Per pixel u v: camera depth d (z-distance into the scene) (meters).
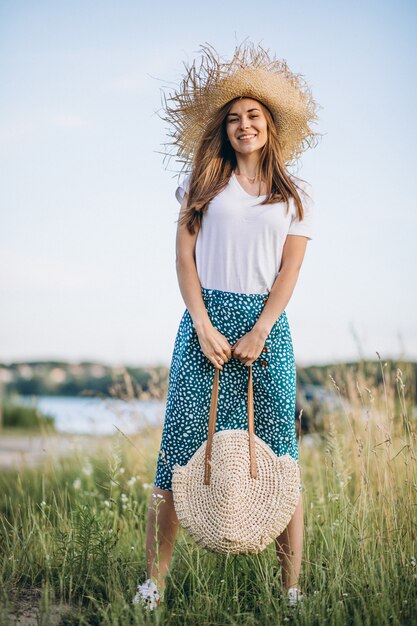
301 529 3.17
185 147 3.58
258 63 3.43
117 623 2.71
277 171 3.24
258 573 3.20
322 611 2.85
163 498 3.11
